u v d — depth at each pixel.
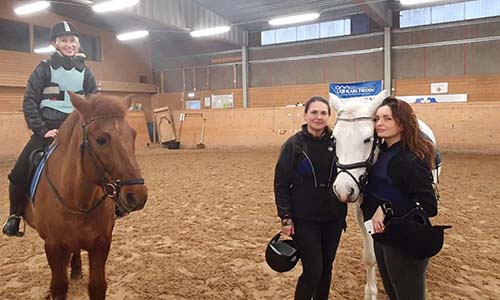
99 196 2.54
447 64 17.14
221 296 3.46
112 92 21.59
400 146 2.25
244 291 3.55
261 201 7.04
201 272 3.96
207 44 22.56
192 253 4.52
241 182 8.95
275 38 20.91
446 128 14.05
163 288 3.62
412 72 17.84
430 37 17.34
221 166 11.77
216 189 8.22
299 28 20.27
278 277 3.83
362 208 2.44
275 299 3.40
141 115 19.73
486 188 7.57
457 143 13.83
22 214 3.20
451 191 7.39
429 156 2.20
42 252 4.66
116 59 22.05
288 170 2.68
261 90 21.30
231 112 18.20
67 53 3.11
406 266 2.15
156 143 20.33
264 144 17.27
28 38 17.75
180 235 5.19
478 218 5.61
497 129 13.30
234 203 6.94
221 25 19.25
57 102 3.09
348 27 19.14
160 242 4.93
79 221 2.55
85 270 4.05
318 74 19.89
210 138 18.47
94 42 20.97
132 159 2.24
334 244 2.72
